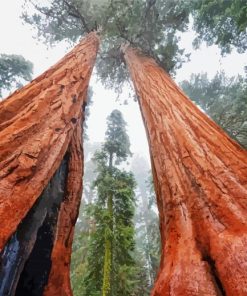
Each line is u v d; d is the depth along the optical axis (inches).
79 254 495.5
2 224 93.7
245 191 108.6
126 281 380.8
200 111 193.9
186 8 442.0
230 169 123.6
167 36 471.2
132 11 391.5
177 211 124.6
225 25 466.0
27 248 135.5
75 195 202.1
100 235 408.5
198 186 124.3
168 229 126.2
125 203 450.0
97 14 420.5
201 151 142.1
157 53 396.5
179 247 107.7
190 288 84.7
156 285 99.9
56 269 163.3
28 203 107.0
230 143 151.9
